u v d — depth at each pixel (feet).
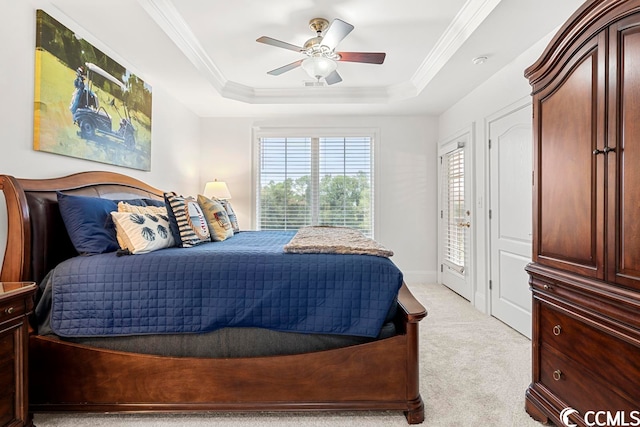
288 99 13.58
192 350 5.44
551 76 5.10
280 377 5.34
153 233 6.37
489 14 7.15
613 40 3.94
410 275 15.47
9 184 5.32
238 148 15.48
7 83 5.79
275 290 5.37
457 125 13.29
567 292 4.68
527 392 5.57
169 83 11.19
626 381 3.84
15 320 4.39
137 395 5.34
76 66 7.29
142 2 6.87
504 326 9.61
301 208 15.80
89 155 7.66
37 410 5.27
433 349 8.00
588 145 4.35
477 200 11.55
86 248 5.85
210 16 8.14
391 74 11.85
